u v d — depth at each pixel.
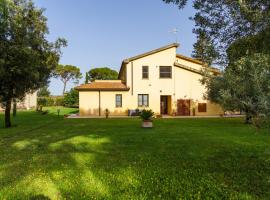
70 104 66.56
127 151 11.20
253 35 7.52
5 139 15.16
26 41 20.95
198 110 39.06
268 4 7.03
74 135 16.42
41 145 12.94
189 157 10.01
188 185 6.90
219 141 13.56
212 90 24.25
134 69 38.84
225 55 8.48
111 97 38.75
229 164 8.98
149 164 8.98
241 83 5.68
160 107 39.31
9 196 6.11
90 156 10.30
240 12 7.42
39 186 6.76
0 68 18.88
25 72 20.97
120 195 6.18
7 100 22.23
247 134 16.28
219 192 6.41
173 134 16.47
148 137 15.18
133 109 38.28
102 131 18.45
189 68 38.97
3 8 19.14
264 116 4.93
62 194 6.25
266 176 7.56
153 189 6.59
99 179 7.33
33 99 64.94
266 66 5.21
